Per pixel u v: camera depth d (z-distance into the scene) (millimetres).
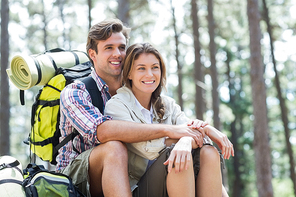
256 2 11516
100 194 2447
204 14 16500
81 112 2365
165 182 2266
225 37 17875
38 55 2951
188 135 2283
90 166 2318
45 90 2729
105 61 2701
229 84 27703
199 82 13781
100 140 2275
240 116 26172
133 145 2348
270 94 23156
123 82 2697
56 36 22328
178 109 2836
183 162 2096
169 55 17312
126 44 2932
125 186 2117
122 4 10578
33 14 21625
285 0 15352
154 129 2289
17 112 28219
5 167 2244
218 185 2262
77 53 3188
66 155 2594
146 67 2494
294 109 24516
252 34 11445
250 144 25422
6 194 2059
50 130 2697
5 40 12148
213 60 14320
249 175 24922
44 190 2086
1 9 12273
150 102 2713
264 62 21453
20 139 28156
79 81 2631
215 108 13820
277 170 27656
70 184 2180
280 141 25359
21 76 2898
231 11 16078
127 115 2438
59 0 21438
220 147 2449
